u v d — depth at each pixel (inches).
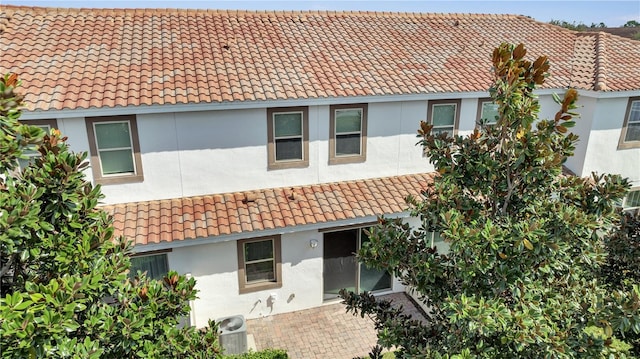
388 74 589.6
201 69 541.3
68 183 224.1
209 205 520.7
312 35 673.0
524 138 247.6
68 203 225.0
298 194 554.9
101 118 478.0
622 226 332.5
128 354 250.2
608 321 233.0
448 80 592.4
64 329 191.3
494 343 251.0
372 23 741.3
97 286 218.8
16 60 496.4
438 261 287.1
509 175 265.6
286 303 556.7
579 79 621.3
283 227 498.6
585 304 250.4
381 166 604.1
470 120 617.9
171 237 466.6
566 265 257.4
